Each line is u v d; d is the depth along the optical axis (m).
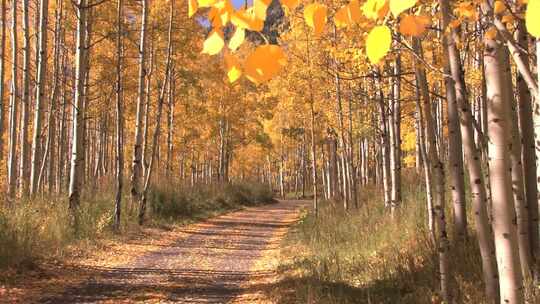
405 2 1.08
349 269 8.11
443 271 5.18
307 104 17.53
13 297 6.44
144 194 15.51
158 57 21.81
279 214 25.14
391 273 7.07
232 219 20.97
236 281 8.43
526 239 4.77
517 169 4.80
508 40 2.30
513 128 4.81
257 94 29.45
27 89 15.18
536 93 2.20
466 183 10.01
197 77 25.27
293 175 61.50
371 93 12.05
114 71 19.73
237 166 52.41
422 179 13.75
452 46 4.45
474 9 2.94
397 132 11.37
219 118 30.98
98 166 25.11
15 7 16.91
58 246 9.45
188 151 37.84
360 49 5.51
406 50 4.57
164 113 29.03
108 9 18.72
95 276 8.15
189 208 20.34
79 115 11.87
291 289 7.16
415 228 8.25
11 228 8.38
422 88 5.28
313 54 13.65
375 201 13.90
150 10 18.86
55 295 6.79
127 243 11.91
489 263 4.29
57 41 18.16
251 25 1.29
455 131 6.03
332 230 12.21
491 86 2.81
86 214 12.16
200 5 1.35
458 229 6.62
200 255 11.06
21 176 14.88
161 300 6.95
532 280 4.57
